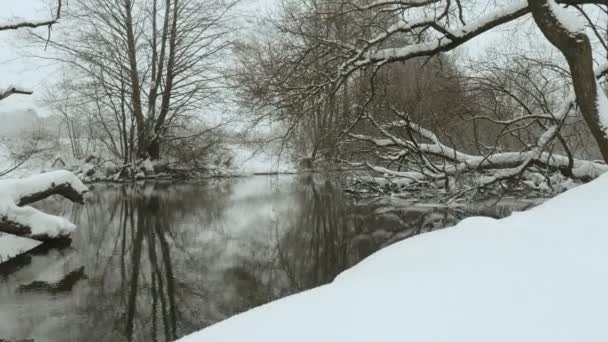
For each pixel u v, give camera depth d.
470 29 9.23
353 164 14.56
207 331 2.08
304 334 1.81
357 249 9.21
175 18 25.08
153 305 6.32
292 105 11.05
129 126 27.95
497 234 3.04
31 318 5.80
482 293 2.02
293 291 6.93
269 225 12.20
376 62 10.24
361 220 11.96
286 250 9.42
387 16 11.12
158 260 8.78
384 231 10.58
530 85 13.14
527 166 10.69
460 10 10.52
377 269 2.77
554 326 1.68
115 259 8.88
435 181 13.52
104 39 23.64
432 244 3.09
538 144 10.23
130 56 24.84
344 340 1.71
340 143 13.58
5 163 21.53
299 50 11.39
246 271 7.98
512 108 13.82
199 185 24.17
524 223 3.22
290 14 11.57
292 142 16.30
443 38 9.77
